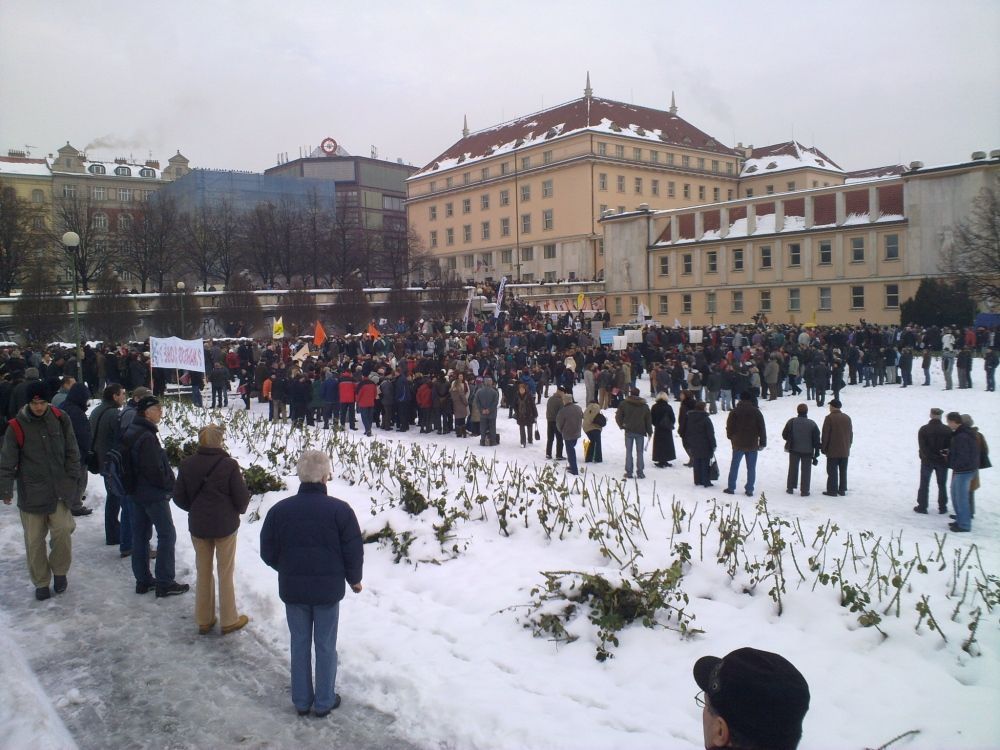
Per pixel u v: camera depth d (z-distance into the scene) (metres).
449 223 94.44
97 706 5.52
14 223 56.41
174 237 65.25
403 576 8.21
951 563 8.63
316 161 113.94
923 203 48.88
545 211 82.62
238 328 45.56
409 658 6.17
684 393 16.50
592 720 5.17
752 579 7.48
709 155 89.94
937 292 42.38
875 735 5.03
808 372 25.80
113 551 9.30
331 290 55.12
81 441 9.91
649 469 16.77
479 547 8.83
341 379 22.30
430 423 21.70
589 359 31.22
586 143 78.50
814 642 6.42
